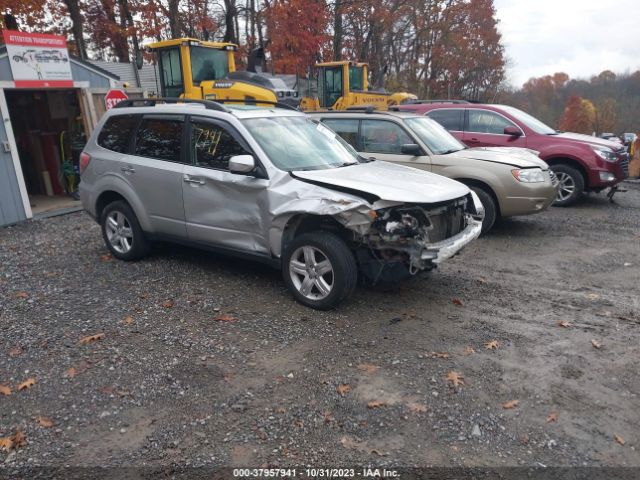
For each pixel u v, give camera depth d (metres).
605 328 4.58
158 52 14.25
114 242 6.46
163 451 3.03
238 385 3.68
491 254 6.84
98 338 4.34
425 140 7.77
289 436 3.16
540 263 6.45
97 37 26.97
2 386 3.65
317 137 5.82
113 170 6.19
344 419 3.31
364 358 4.04
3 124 8.70
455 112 10.30
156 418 3.32
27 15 19.58
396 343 4.29
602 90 67.38
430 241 4.90
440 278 5.86
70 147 11.12
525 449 3.05
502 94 54.78
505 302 5.18
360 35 32.19
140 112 6.11
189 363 3.96
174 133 5.73
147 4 24.42
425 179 5.27
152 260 6.44
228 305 5.03
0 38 17.45
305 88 18.14
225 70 14.67
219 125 5.38
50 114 11.24
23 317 4.79
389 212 4.58
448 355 4.09
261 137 5.24
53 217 9.44
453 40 39.56
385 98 17.44
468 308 5.02
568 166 9.74
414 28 36.75
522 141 9.79
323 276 4.86
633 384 3.71
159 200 5.80
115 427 3.24
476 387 3.66
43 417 3.32
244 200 5.13
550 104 73.81
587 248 7.12
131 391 3.60
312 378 3.76
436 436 3.16
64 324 4.64
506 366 3.94
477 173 7.41
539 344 4.29
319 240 4.70
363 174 5.13
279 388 3.64
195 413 3.37
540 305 5.11
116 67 20.31
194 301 5.12
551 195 7.55
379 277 4.79
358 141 8.14
